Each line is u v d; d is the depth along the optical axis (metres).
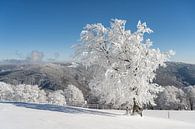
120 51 37.47
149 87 38.28
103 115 35.25
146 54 37.84
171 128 27.47
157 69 38.66
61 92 133.25
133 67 36.78
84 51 39.75
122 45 37.44
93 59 39.16
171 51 38.00
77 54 40.44
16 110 32.12
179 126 29.64
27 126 21.17
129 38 37.59
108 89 37.00
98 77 39.09
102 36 39.06
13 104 40.88
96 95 39.94
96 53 39.19
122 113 42.84
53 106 42.41
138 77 36.62
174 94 117.38
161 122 33.22
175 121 36.91
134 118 35.28
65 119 26.80
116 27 38.25
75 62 40.91
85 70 41.34
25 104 42.31
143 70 36.56
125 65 37.34
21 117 26.06
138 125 27.67
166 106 115.50
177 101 115.62
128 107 38.47
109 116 34.59
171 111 64.06
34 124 22.34
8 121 23.08
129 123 28.59
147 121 32.88
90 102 102.88
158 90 38.47
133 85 36.81
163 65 38.12
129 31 38.16
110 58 38.53
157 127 27.55
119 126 25.27
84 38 39.94
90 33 39.69
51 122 24.08
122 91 36.53
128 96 36.88
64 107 42.59
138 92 36.97
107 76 36.38
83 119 28.11
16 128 20.02
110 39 38.56
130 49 37.22
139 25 38.00
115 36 38.12
